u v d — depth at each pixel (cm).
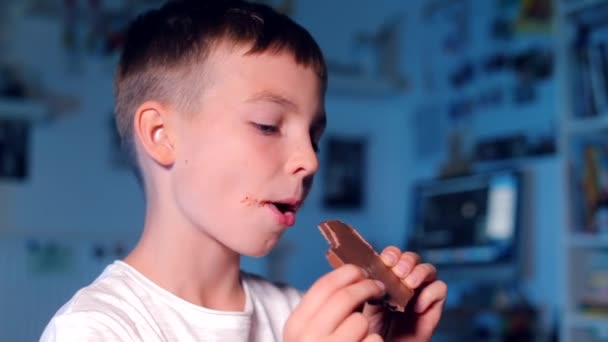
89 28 331
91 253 330
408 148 368
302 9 366
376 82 360
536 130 288
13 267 318
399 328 94
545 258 282
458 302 313
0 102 308
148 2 329
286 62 83
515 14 300
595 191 248
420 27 359
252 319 92
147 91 87
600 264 257
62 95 333
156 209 87
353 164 376
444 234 300
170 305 84
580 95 251
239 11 89
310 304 78
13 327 316
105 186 336
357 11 376
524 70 294
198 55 84
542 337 279
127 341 77
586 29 252
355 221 373
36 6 327
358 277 80
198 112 83
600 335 251
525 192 291
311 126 85
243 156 81
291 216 83
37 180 328
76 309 80
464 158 326
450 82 338
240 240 82
